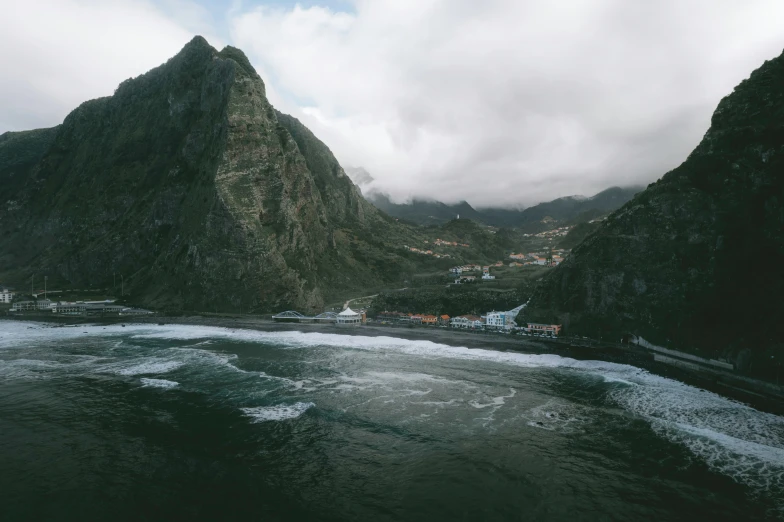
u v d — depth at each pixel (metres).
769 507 35.03
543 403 59.88
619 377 73.06
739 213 83.50
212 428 50.56
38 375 73.69
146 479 39.03
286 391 64.88
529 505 35.53
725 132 93.56
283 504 35.44
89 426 50.84
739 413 55.62
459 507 35.19
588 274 106.31
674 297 88.12
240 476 39.72
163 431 49.56
